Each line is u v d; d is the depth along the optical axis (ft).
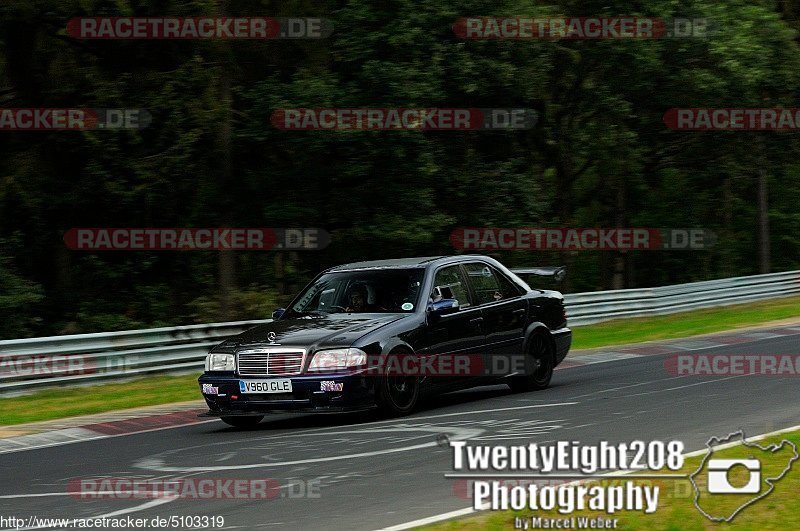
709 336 133.69
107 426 78.07
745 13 200.75
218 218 159.84
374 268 78.59
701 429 60.29
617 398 75.82
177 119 145.59
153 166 147.13
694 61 200.34
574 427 62.64
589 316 162.30
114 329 155.53
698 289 186.39
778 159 231.50
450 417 69.41
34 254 156.97
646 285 285.64
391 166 157.99
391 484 48.52
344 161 155.84
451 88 161.17
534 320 83.76
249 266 171.42
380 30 154.30
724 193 278.87
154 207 157.48
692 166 235.40
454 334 76.02
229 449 61.98
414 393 72.43
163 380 107.86
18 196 150.41
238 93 153.58
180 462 58.39
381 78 149.79
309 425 71.41
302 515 43.32
